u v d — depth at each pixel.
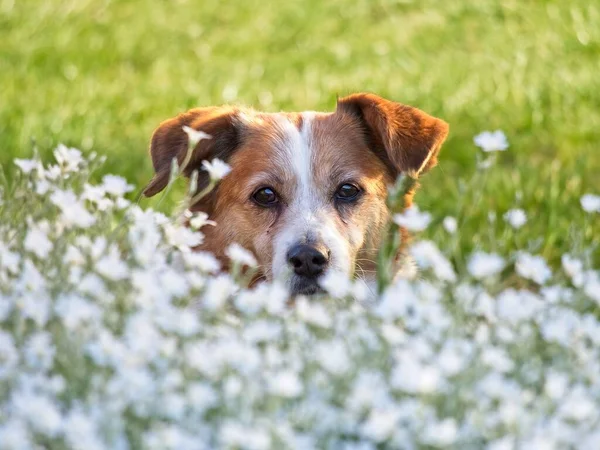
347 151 7.41
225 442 3.66
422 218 4.81
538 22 17.50
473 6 18.75
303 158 7.27
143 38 17.23
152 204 9.62
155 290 4.39
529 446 3.66
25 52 15.94
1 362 4.16
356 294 4.63
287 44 17.64
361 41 17.55
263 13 19.11
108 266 4.52
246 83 15.10
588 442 3.87
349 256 6.97
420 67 15.69
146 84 14.98
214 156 7.56
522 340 4.52
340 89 14.71
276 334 4.38
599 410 4.21
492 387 3.99
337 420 3.89
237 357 4.01
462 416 4.02
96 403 3.82
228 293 4.77
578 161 11.38
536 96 13.68
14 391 4.00
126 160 11.50
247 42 17.55
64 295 4.49
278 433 3.60
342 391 4.04
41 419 3.59
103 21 18.05
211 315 4.66
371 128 7.61
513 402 3.98
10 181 10.27
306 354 4.23
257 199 7.23
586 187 10.88
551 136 12.55
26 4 18.22
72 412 3.76
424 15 18.80
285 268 6.67
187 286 5.14
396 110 7.57
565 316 4.72
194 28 18.09
